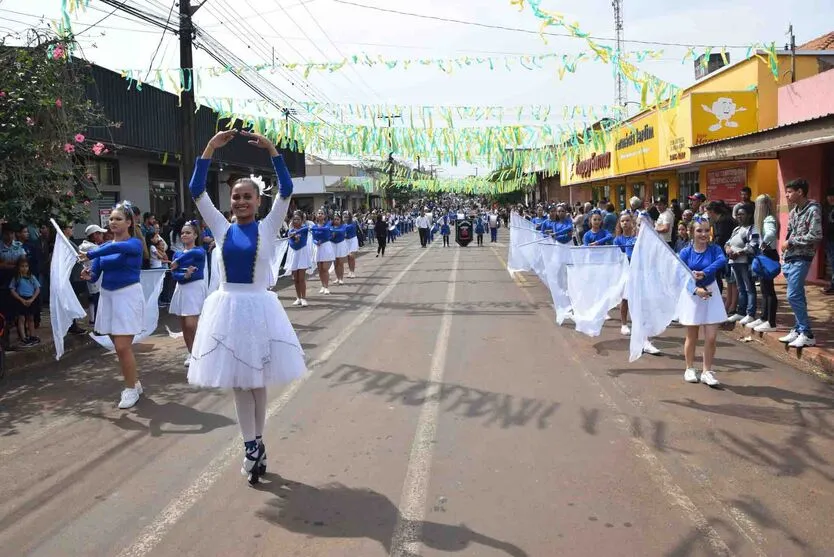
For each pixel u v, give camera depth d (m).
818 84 12.45
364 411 6.01
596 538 3.70
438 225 41.09
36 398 6.80
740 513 3.97
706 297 6.55
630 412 5.89
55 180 9.23
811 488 4.31
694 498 4.18
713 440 5.18
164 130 16.94
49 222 9.50
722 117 14.59
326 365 7.77
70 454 5.16
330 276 18.73
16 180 8.62
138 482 4.58
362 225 34.22
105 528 3.93
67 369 8.07
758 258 8.73
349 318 11.15
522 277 17.14
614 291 8.77
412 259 24.27
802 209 7.69
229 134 4.51
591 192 30.77
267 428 5.60
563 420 5.69
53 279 7.38
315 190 39.62
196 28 13.66
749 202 9.73
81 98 10.43
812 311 10.11
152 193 18.38
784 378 6.95
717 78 16.39
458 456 4.92
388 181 35.97
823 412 5.82
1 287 8.75
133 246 6.46
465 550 3.59
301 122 12.23
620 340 9.01
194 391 6.89
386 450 5.06
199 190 4.48
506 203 56.66
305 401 6.34
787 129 10.09
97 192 10.74
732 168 15.73
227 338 4.28
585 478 4.50
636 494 4.24
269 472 4.70
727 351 8.26
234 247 4.40
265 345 4.32
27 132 8.78
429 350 8.52
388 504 4.16
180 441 5.38
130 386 6.48
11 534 3.87
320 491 4.36
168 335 10.14
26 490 4.49
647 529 3.79
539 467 4.70
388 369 7.55
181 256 7.84
